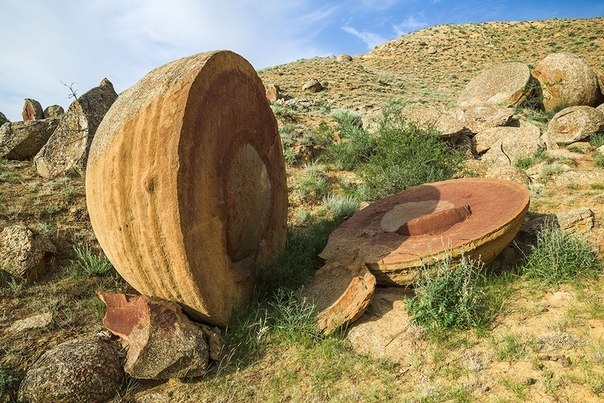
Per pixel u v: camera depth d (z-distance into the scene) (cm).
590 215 614
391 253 555
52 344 484
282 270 582
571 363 375
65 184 873
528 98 2038
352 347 466
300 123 1445
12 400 409
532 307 481
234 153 532
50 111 2228
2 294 564
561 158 1137
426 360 423
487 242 530
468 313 456
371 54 6019
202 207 457
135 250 451
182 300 470
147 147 432
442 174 1013
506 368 387
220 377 438
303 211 925
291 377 429
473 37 6009
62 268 638
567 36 5112
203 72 472
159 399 413
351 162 1197
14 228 621
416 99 2750
